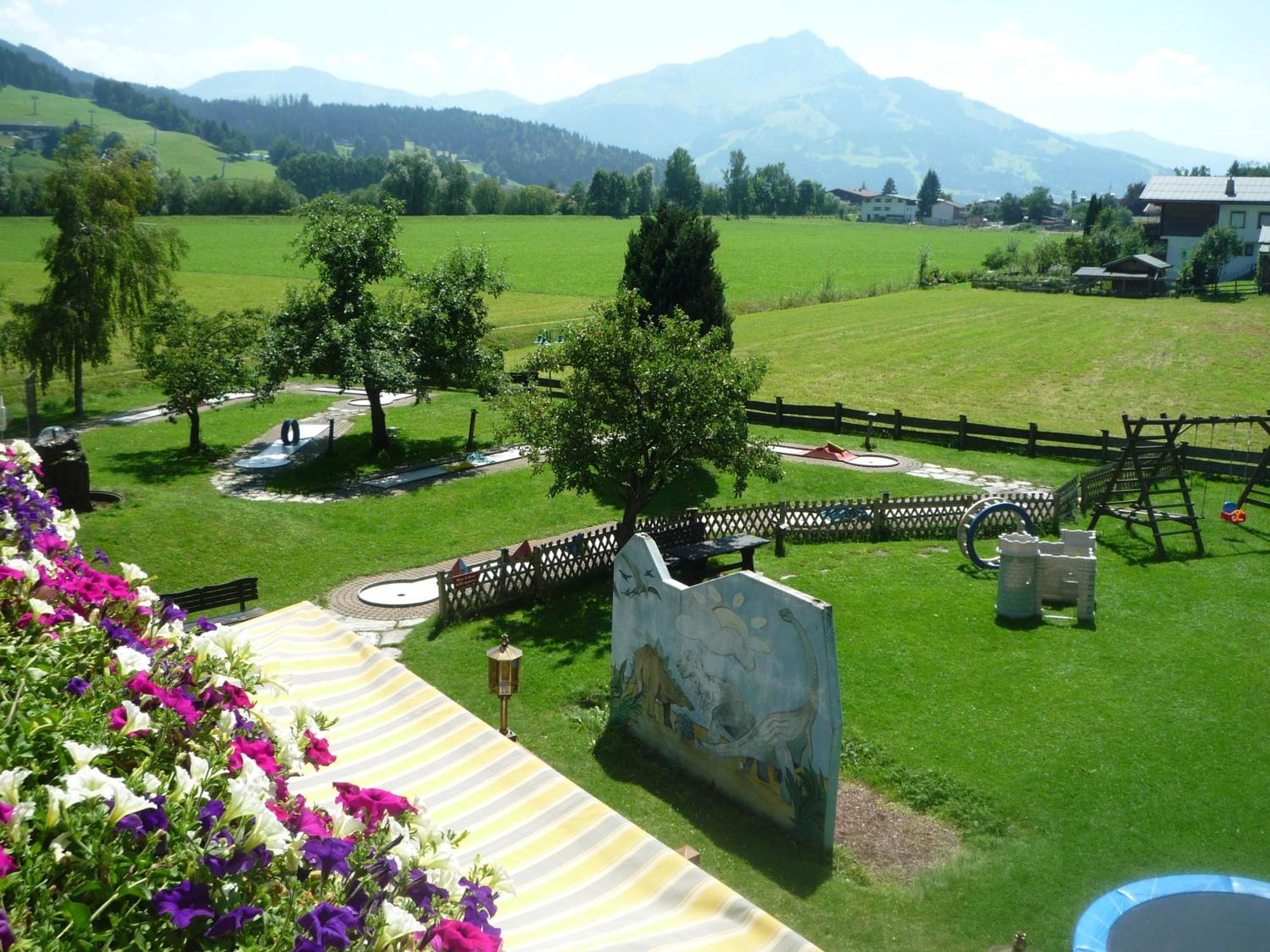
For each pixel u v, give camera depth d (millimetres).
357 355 32531
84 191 39344
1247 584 22250
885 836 12773
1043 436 34625
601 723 15961
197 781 3664
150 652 4914
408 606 21578
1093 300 82562
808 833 12500
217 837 3443
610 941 6625
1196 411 42000
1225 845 12508
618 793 13938
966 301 83375
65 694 4289
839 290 90438
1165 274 100125
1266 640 18984
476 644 19391
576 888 7395
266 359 33594
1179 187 105188
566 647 19188
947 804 13375
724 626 13453
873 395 47000
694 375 21672
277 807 4051
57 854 3193
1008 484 31422
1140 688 16875
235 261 103438
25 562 5406
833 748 12008
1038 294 87812
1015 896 11500
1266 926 7168
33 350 39531
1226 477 31125
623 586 15289
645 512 28484
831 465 33281
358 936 3516
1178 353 55938
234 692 4785
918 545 25641
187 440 37125
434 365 34594
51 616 4941
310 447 35844
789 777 12695
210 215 162125
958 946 10633
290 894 3574
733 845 12633
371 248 34500
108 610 5398
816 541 25812
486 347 35906
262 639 11773
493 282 35125
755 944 6785
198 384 34031
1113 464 29203
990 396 46344
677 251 30312
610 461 21984
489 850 7797
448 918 4031
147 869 3287
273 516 27078
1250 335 61219
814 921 11039
